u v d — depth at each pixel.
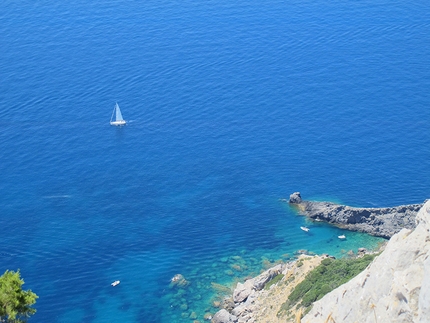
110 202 146.50
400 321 57.03
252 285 112.69
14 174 157.00
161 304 114.38
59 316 111.94
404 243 61.78
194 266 124.94
